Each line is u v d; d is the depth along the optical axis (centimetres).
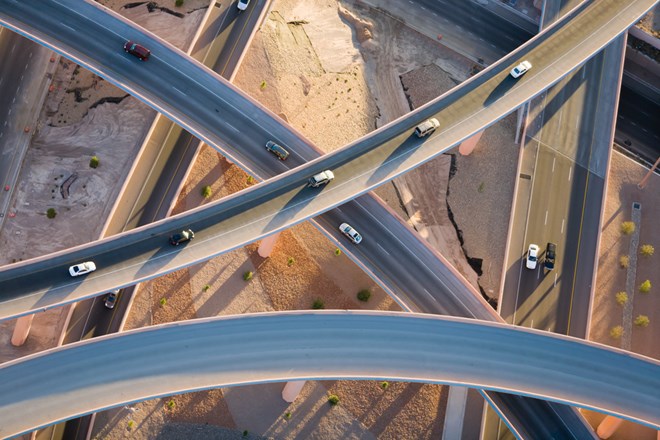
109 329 14062
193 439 13750
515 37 17200
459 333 13300
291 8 16912
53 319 14238
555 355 13375
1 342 14038
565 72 15012
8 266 12681
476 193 15825
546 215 15325
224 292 14712
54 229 14850
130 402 12169
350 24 17025
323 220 14062
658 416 13175
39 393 12056
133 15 16338
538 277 14850
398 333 13150
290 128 14588
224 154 14125
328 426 14088
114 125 15625
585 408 13050
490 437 13588
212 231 13325
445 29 17100
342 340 12988
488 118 14500
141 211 14775
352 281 15100
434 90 16650
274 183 13688
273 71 16262
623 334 15162
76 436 13412
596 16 15588
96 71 14200
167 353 12562
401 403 14312
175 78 14512
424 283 14012
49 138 15525
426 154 14112
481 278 15275
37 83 15862
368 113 16350
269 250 14788
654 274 15600
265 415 14025
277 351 12800
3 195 15025
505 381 13075
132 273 12938
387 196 15675
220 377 12512
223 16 15950
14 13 14300
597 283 15425
